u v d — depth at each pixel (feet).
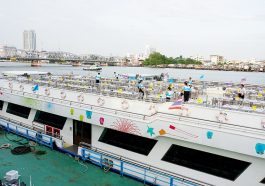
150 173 48.42
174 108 49.52
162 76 113.39
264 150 36.45
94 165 57.31
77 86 75.31
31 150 65.31
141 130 47.96
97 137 58.65
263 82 222.89
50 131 69.51
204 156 44.62
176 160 47.50
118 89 70.03
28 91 77.56
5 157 60.70
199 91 76.02
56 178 51.19
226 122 44.39
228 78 257.75
